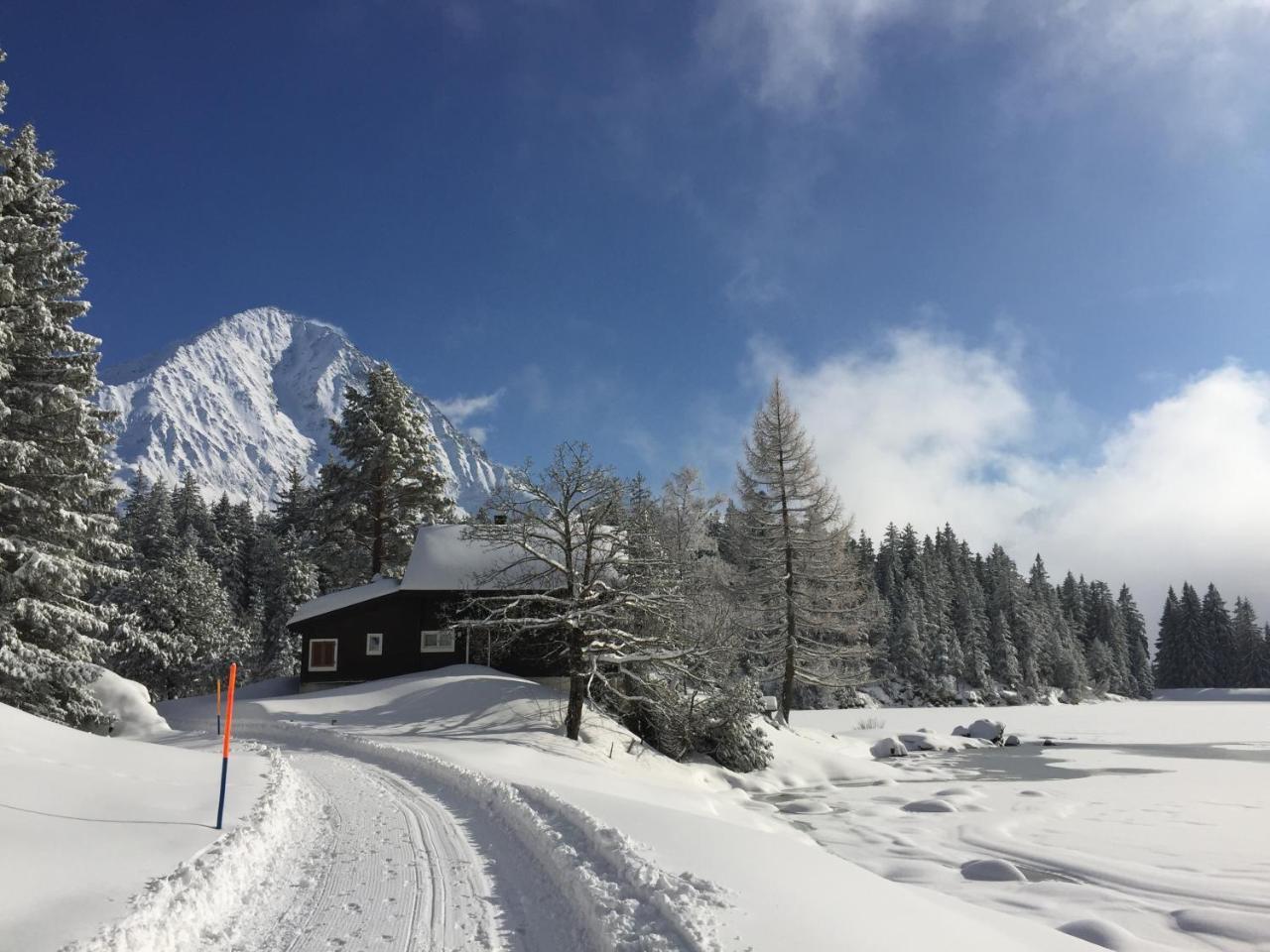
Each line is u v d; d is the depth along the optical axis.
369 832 11.56
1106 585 131.00
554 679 39.44
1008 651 90.38
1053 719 61.84
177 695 45.22
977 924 8.30
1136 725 55.28
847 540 43.00
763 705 33.31
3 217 25.73
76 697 26.81
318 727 27.98
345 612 40.06
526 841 11.06
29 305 26.05
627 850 9.49
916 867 15.33
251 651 56.41
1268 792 24.39
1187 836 18.08
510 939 7.24
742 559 44.16
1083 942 9.47
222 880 8.10
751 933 6.75
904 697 80.06
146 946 6.29
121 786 12.27
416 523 50.50
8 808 9.78
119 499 29.44
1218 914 11.96
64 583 24.77
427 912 7.94
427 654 39.84
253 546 79.56
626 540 29.45
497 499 29.36
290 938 7.15
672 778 26.55
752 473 43.69
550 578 31.69
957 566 99.94
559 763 23.42
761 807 23.81
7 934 6.21
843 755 34.16
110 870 8.01
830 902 8.04
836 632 43.31
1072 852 16.58
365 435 50.44
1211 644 129.62
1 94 26.06
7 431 25.42
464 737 26.62
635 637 28.88
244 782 14.30
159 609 45.03
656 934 6.70
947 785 27.61
